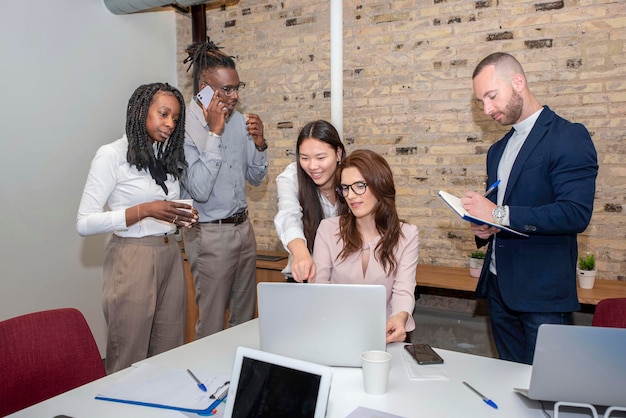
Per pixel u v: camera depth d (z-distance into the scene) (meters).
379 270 1.83
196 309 3.67
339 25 2.14
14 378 1.46
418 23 3.30
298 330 1.46
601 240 2.94
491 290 2.19
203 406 1.24
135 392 1.32
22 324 1.52
